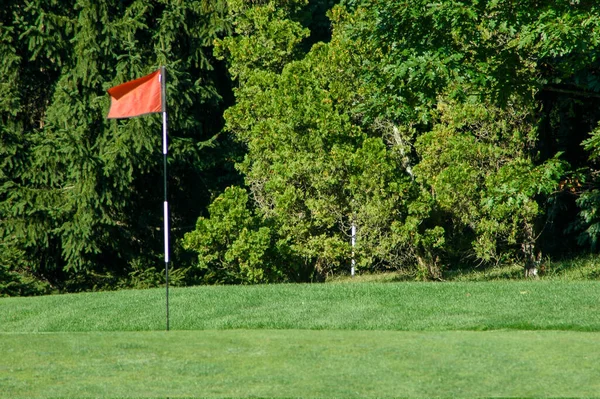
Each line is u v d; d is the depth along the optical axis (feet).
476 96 131.85
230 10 178.60
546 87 138.41
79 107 165.37
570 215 169.37
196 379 57.82
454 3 114.62
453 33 125.80
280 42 171.83
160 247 183.52
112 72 171.32
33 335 80.69
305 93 153.38
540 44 122.83
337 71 156.46
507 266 165.48
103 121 167.53
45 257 172.55
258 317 93.45
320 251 152.87
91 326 93.86
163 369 61.36
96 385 56.54
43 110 181.88
